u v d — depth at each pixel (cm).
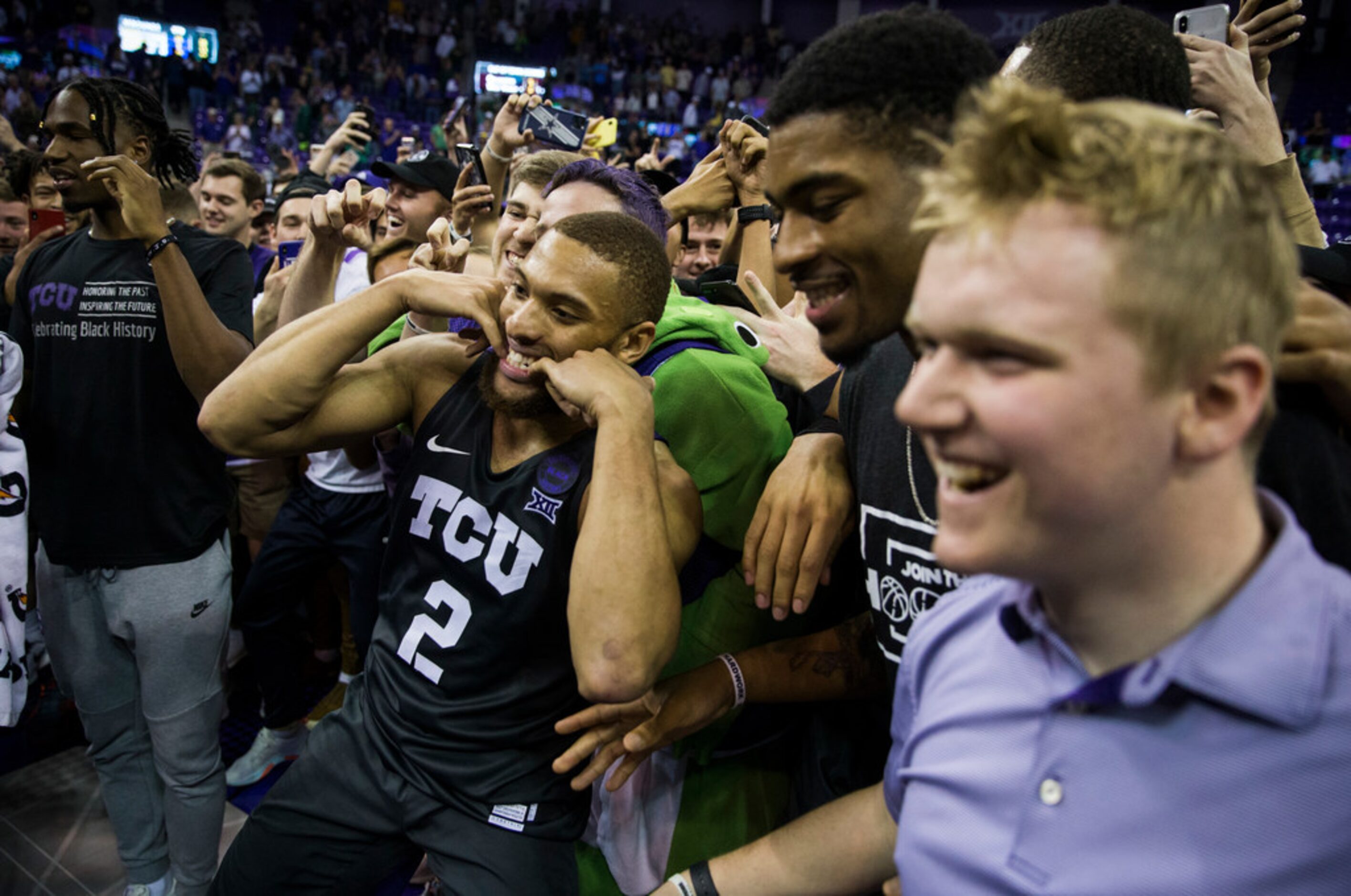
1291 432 78
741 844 151
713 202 221
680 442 141
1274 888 51
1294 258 50
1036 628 60
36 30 1538
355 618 268
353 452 247
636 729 123
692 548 126
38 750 277
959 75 79
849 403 120
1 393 183
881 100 79
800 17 2080
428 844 134
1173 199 45
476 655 130
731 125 203
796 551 119
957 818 63
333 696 291
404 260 286
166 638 199
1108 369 45
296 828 140
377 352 155
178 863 210
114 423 192
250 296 211
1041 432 46
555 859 136
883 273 84
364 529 260
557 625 129
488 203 252
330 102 1602
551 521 127
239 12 1770
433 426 140
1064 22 98
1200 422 47
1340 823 51
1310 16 1658
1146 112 50
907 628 109
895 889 85
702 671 132
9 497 185
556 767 123
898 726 80
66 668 206
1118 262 45
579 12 1941
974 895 61
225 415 134
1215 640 53
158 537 196
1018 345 46
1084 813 56
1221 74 125
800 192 84
